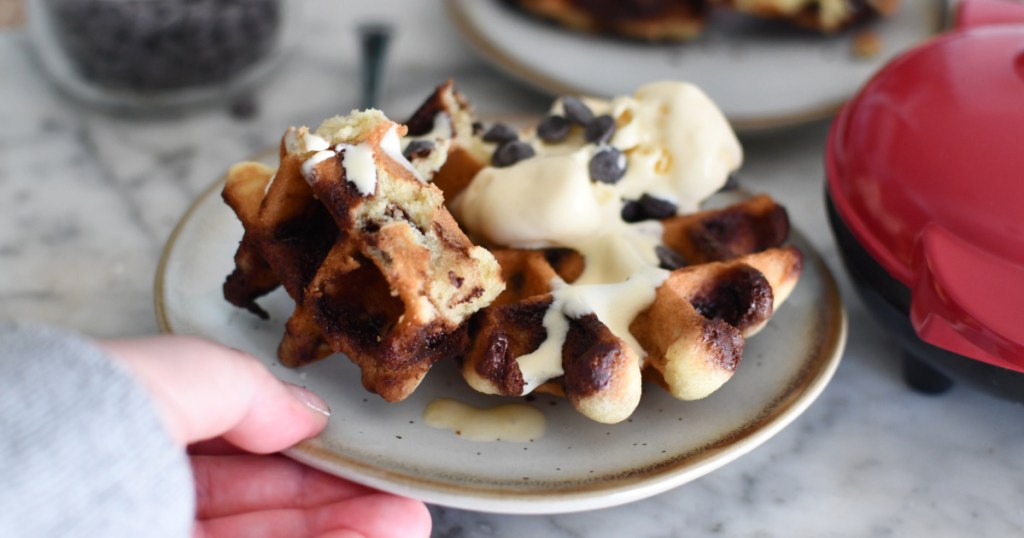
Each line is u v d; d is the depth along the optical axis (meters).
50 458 0.33
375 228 0.41
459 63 0.64
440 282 0.40
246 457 0.41
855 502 0.44
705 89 0.58
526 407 0.43
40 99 0.61
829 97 0.58
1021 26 0.48
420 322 0.40
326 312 0.42
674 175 0.46
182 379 0.37
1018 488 0.44
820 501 0.44
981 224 0.42
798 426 0.46
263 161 0.49
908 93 0.45
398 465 0.40
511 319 0.42
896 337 0.45
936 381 0.46
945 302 0.41
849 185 0.45
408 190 0.41
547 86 0.58
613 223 0.46
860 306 0.50
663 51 0.61
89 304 0.50
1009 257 0.41
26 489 0.33
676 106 0.47
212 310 0.45
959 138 0.43
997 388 0.43
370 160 0.41
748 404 0.43
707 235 0.46
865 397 0.47
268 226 0.42
